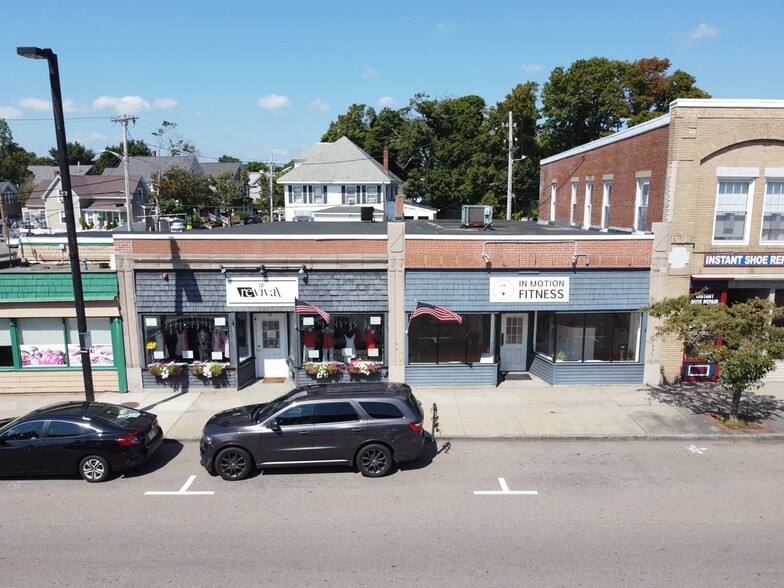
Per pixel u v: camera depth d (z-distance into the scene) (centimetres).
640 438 1400
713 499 1075
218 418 1266
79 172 10000
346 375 1798
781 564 853
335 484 1165
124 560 885
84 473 1185
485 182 5772
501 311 1761
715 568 842
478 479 1179
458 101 6612
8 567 869
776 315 1363
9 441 1181
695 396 1695
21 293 1706
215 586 813
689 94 5128
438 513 1030
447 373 1797
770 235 1748
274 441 1184
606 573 833
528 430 1442
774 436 1396
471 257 1723
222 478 1200
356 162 6112
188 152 7362
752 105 1659
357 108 7625
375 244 1714
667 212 1730
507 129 5481
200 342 1797
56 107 1398
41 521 1022
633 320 1806
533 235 1745
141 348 1764
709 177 1706
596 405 1625
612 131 5209
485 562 865
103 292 1720
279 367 1928
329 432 1184
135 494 1132
